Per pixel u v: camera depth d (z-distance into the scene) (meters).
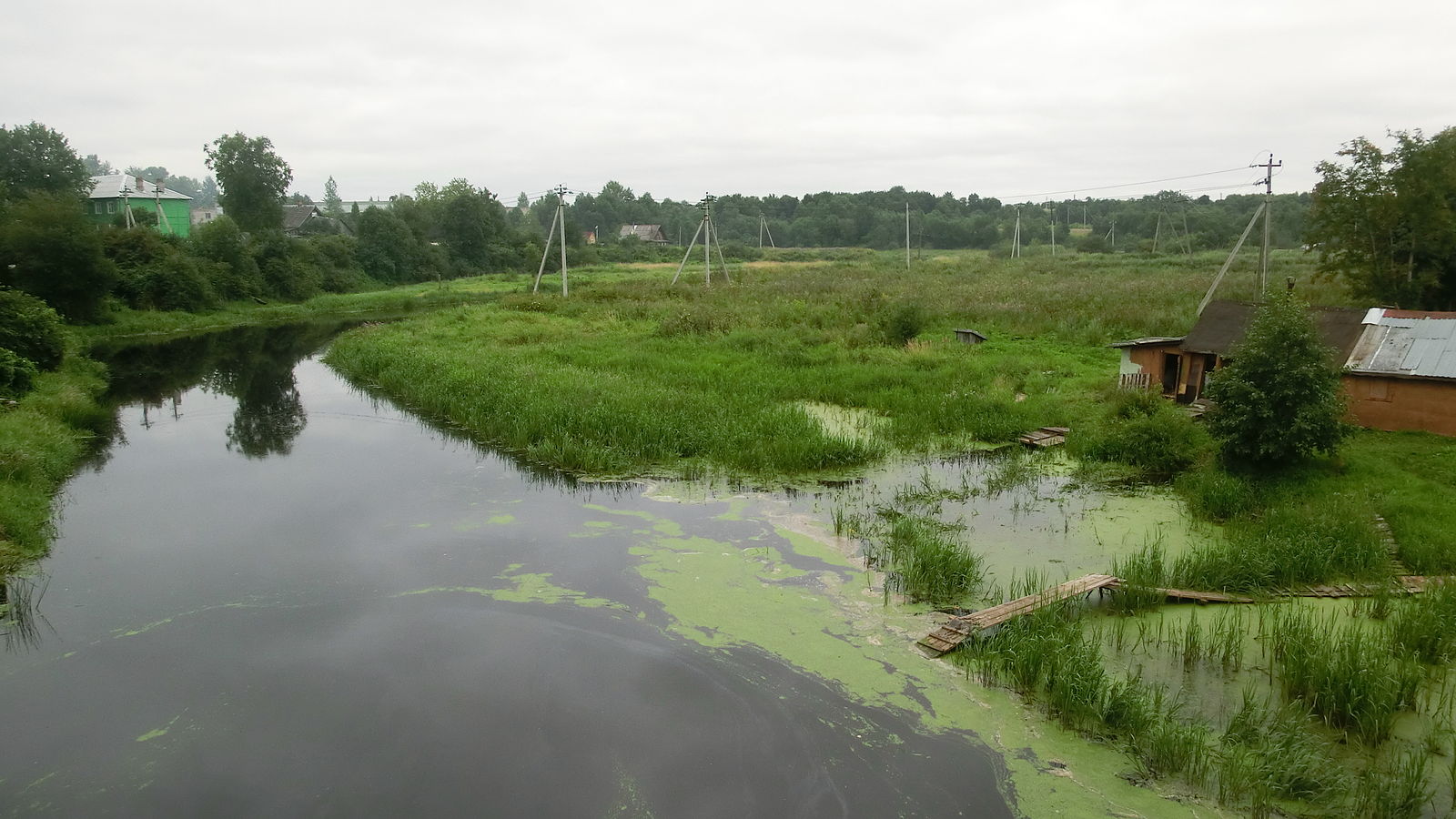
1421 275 24.59
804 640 10.77
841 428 20.52
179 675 10.15
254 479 18.05
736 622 11.29
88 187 70.94
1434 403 16.06
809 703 9.44
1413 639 10.03
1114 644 10.42
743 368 26.59
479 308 45.84
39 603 12.02
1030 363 25.94
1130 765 8.27
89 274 41.09
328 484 17.58
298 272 61.16
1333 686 8.87
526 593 12.22
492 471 18.34
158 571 13.10
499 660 10.44
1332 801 7.68
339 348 35.12
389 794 8.12
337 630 11.23
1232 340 20.44
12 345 25.98
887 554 13.34
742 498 16.19
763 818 7.75
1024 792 7.97
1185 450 17.28
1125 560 12.97
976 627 10.48
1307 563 12.12
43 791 8.16
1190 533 14.06
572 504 16.03
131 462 19.47
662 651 10.59
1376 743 8.46
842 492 16.39
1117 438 18.08
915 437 19.66
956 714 9.15
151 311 47.78
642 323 38.16
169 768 8.50
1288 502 14.24
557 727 9.12
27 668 10.31
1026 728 8.89
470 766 8.51
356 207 98.56
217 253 55.88
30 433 18.61
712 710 9.38
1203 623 10.91
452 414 23.28
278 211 75.00
